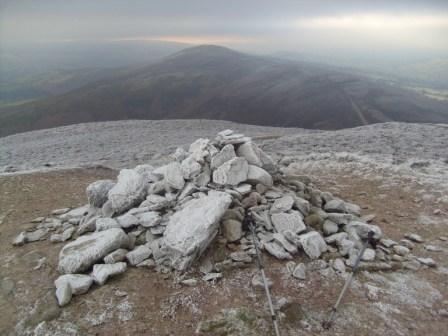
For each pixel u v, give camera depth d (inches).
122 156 909.8
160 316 218.8
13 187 487.2
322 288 247.3
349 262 272.5
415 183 470.0
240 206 315.9
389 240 316.8
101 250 266.2
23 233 332.8
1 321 217.8
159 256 269.7
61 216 372.5
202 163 356.8
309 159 663.8
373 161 601.9
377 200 431.5
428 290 250.2
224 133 416.8
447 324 217.8
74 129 1485.0
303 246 278.5
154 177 388.5
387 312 226.5
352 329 211.8
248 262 269.4
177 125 1572.3
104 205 340.8
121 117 6688.0
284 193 361.4
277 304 227.9
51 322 213.0
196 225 267.6
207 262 267.1
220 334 205.2
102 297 232.7
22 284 251.0
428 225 357.4
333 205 361.7
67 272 254.2
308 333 207.9
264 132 1451.8
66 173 578.2
